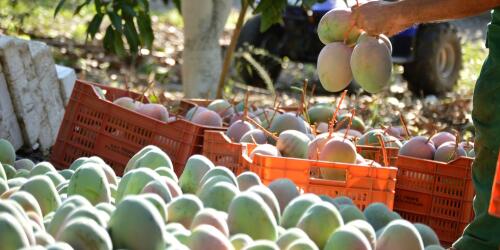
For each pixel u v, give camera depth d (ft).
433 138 13.06
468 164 11.66
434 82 28.63
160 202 8.57
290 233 8.38
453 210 11.80
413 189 12.00
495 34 8.98
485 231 9.07
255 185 9.82
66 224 7.85
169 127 12.82
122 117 13.19
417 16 8.96
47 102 15.52
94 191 9.34
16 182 9.95
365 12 9.15
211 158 12.05
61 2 17.80
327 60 9.33
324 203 8.91
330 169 11.10
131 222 7.77
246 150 11.76
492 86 8.95
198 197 9.46
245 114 12.96
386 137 13.00
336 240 8.27
